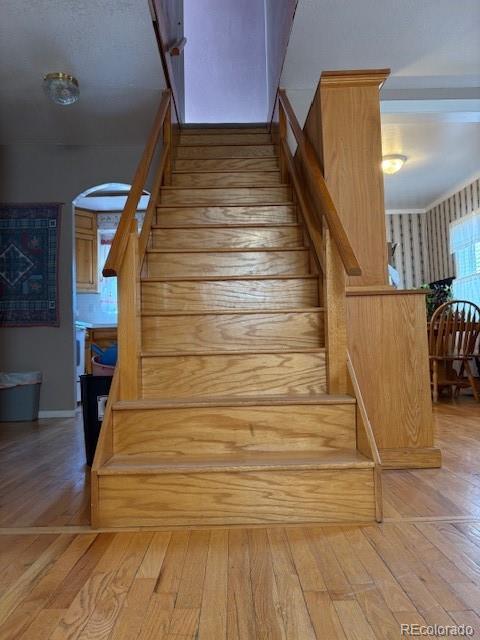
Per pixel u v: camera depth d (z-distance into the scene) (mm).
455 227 6855
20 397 4160
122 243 1969
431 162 5891
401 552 1417
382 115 4531
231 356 2197
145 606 1147
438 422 3566
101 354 2936
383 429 2365
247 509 1672
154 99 3770
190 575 1301
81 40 3010
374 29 3346
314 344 2422
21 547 1511
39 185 4484
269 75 5098
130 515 1673
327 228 2182
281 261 2988
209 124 5023
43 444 3143
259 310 2424
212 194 3699
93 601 1175
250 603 1151
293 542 1506
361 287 2504
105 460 1776
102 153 4520
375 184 2562
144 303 2664
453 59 3762
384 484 2080
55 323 4391
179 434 1910
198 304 2684
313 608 1124
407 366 2391
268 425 1918
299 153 3402
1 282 4410
